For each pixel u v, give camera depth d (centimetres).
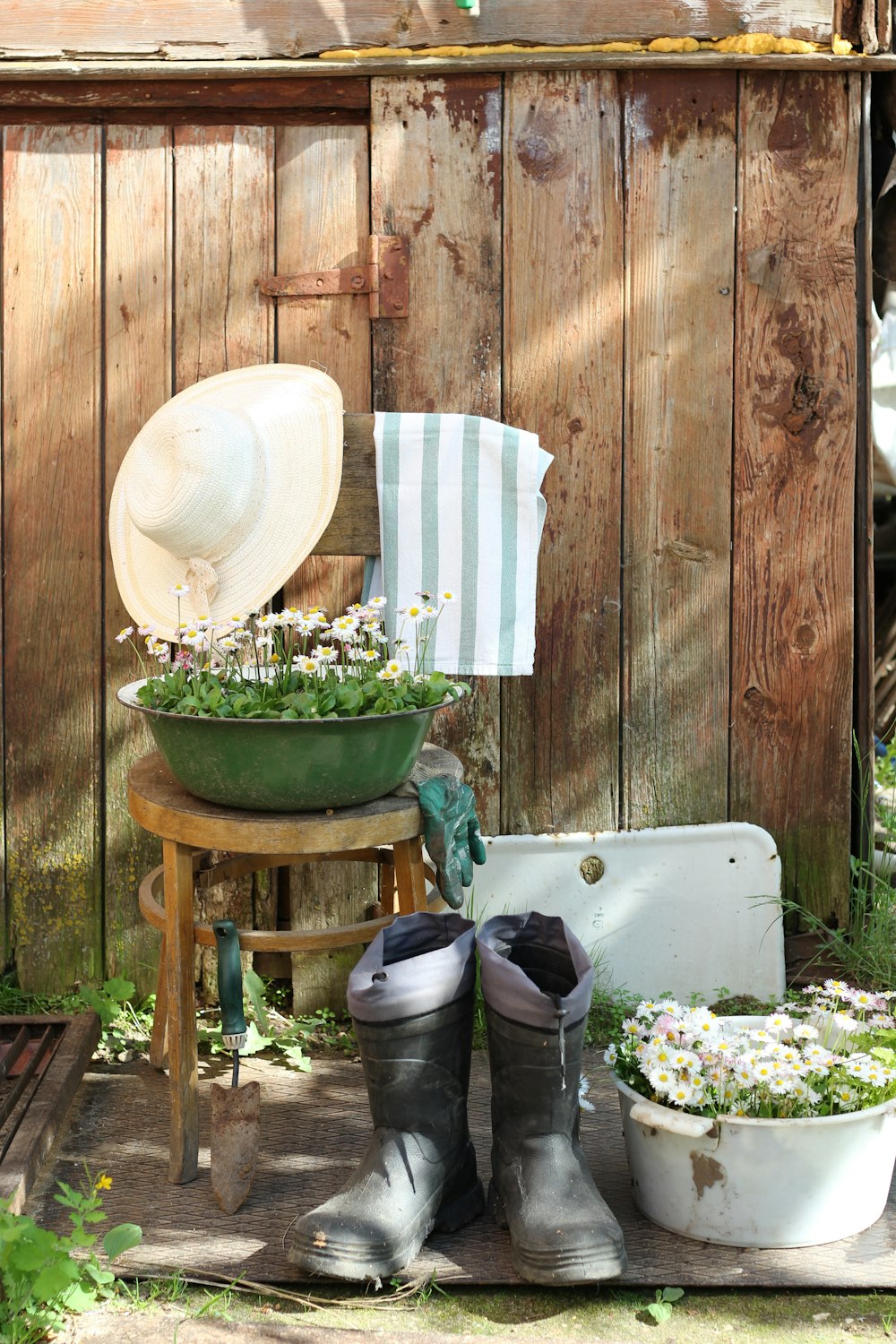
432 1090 206
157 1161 233
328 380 256
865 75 278
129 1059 272
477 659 273
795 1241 206
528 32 272
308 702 206
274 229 280
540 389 284
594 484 287
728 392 286
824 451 288
